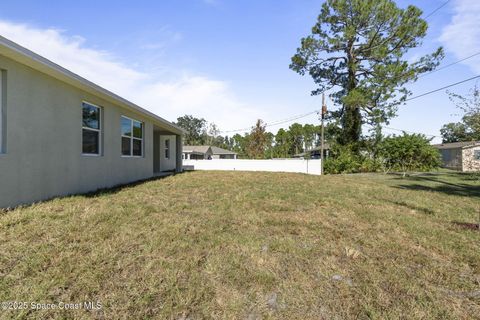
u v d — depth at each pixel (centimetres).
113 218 419
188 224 414
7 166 448
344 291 241
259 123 3238
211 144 5850
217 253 311
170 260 286
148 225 396
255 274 263
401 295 238
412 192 895
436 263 305
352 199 705
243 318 204
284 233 394
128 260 280
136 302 214
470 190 989
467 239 392
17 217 387
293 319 204
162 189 762
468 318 209
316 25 1981
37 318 193
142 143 1081
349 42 1925
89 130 717
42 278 238
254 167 2112
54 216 409
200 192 733
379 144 1992
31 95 502
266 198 672
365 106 1883
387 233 411
